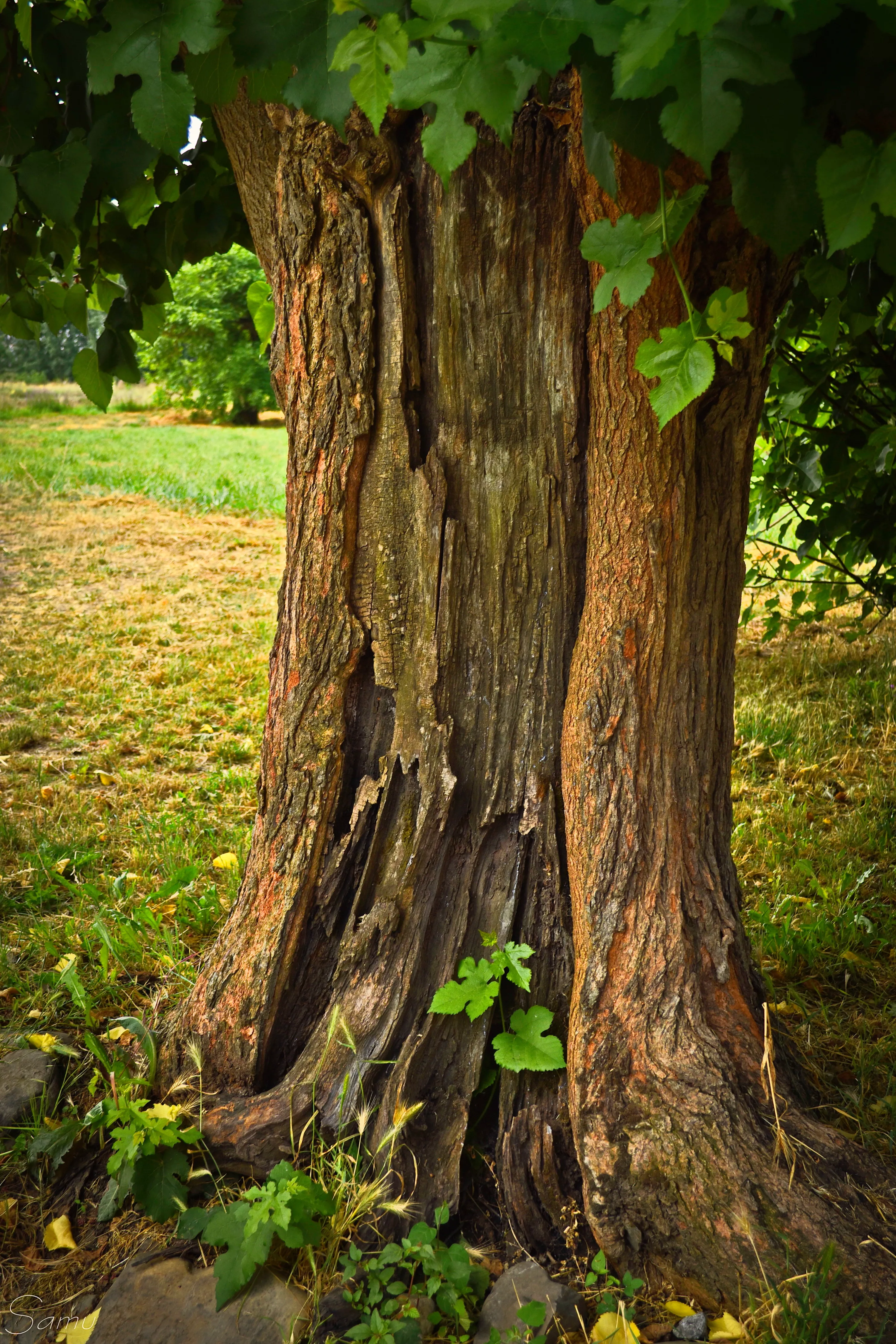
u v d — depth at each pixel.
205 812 4.24
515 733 2.30
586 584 2.21
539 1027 2.18
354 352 2.17
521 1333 1.74
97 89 1.45
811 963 3.06
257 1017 2.38
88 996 2.97
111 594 8.32
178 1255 2.04
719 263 1.93
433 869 2.32
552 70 1.15
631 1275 1.91
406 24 1.07
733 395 2.10
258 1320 1.84
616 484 2.07
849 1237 1.79
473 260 2.10
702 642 2.21
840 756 4.60
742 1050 2.06
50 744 5.12
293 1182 1.96
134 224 3.04
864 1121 2.35
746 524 2.32
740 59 1.08
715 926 2.17
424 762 2.29
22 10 1.98
